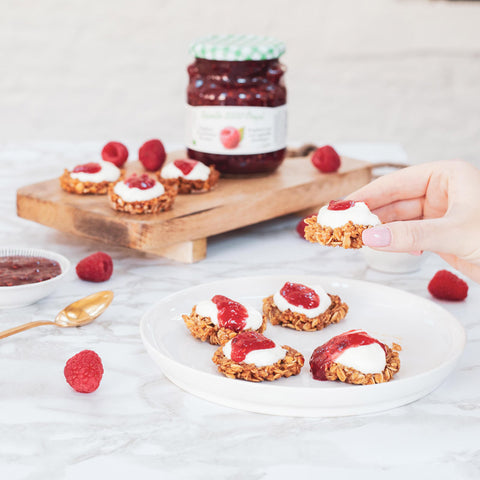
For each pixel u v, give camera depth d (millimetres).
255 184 1000
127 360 765
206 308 786
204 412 712
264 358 731
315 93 1783
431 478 662
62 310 819
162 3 1712
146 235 893
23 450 677
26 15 1711
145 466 667
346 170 1052
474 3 1696
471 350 784
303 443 686
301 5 1716
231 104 980
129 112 1793
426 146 1814
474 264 788
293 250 962
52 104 1781
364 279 902
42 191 977
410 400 721
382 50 1741
